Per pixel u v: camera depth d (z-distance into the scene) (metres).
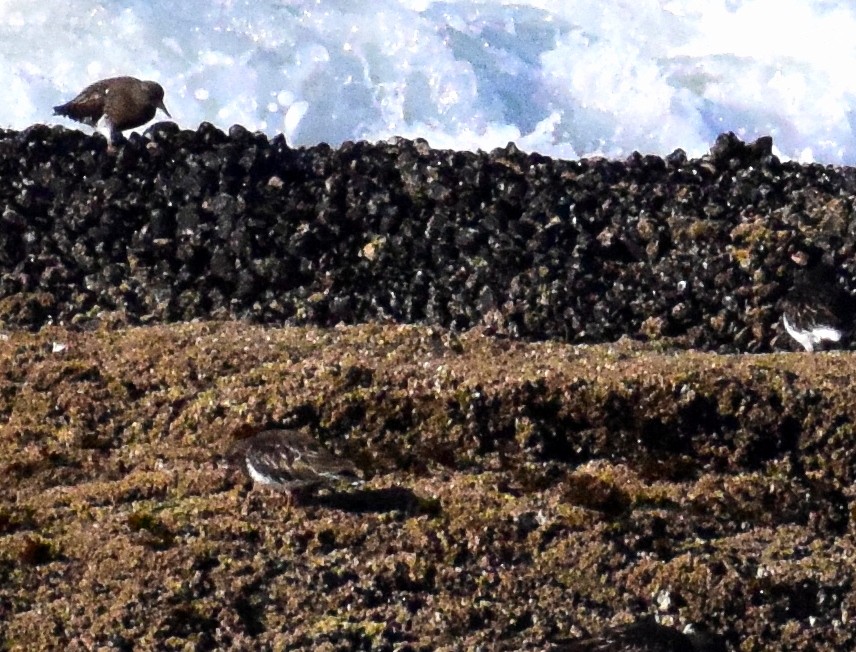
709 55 50.19
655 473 23.12
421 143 35.38
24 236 31.95
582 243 32.38
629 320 30.59
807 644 20.00
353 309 30.45
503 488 22.30
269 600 19.70
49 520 21.12
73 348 26.31
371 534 20.83
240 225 32.03
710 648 19.53
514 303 30.53
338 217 32.50
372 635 19.20
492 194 33.72
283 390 23.95
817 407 23.67
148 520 21.02
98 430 23.73
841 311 28.42
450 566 20.44
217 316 30.00
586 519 21.34
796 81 50.47
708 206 33.97
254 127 46.34
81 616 19.30
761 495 22.61
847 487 23.00
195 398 24.34
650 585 20.41
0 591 19.70
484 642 19.33
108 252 31.75
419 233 32.47
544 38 49.12
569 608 20.03
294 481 21.28
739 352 29.92
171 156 34.25
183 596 19.62
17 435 23.41
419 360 25.86
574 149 47.72
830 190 35.47
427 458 23.08
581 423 23.53
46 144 34.31
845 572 20.92
